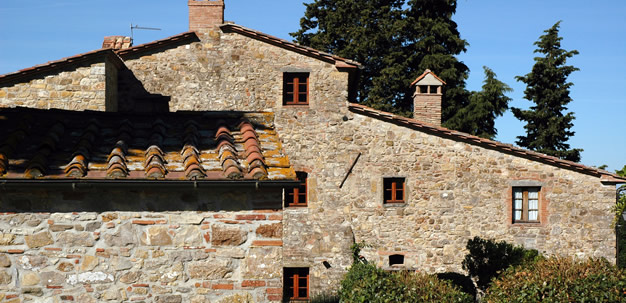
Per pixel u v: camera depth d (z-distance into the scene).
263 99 17.17
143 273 6.37
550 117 30.09
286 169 6.64
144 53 17.03
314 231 16.81
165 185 6.20
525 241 17.25
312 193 16.97
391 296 10.64
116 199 6.38
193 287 6.42
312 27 30.72
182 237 6.43
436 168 17.20
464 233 17.14
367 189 17.09
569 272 9.99
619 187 17.41
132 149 6.82
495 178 17.28
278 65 17.23
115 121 7.61
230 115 8.01
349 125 17.17
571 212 17.38
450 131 17.00
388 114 16.95
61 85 14.61
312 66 17.27
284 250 16.66
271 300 6.48
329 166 17.08
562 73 30.20
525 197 17.48
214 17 17.27
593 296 9.44
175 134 7.36
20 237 6.21
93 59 14.73
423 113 19.55
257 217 6.52
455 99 29.98
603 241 17.34
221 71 17.17
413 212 17.12
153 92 16.97
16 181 5.94
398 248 17.05
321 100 17.17
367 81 30.00
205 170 6.42
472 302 10.91
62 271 6.26
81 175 6.09
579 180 17.42
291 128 17.12
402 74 28.80
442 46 29.55
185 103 17.03
